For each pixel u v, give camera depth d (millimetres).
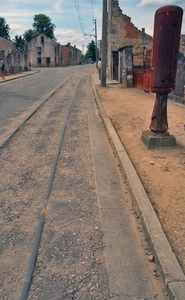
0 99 13000
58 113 9773
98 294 2295
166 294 2281
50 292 2316
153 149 5469
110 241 2938
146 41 26344
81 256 2727
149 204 3379
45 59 73562
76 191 4027
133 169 4402
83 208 3578
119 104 11164
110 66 26906
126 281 2426
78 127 7801
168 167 4590
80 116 9289
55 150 5793
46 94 14977
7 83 22969
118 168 4840
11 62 37688
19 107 10914
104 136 6871
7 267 2592
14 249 2828
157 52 5043
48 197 3848
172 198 3604
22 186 4184
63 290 2336
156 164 4727
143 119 8352
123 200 3766
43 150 5801
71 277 2473
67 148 5961
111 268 2572
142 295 2279
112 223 3246
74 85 20578
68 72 41469
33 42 72812
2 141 6410
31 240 2961
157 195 3688
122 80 20016
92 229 3145
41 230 3121
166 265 2439
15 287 2367
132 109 10031
